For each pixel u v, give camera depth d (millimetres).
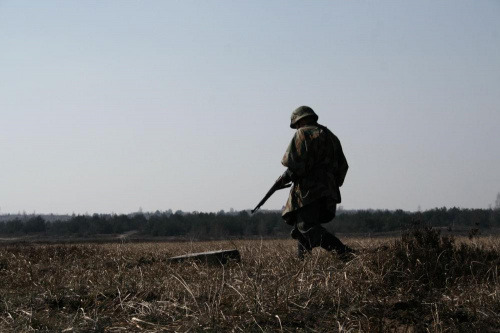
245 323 4906
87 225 61312
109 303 5840
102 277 7074
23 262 8898
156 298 5977
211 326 4863
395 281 5809
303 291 5414
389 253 6398
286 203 7527
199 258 8766
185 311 5297
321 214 7547
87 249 11469
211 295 5594
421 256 6273
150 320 5145
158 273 7254
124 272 7324
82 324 5133
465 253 6621
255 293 5285
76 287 6402
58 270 7875
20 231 62469
